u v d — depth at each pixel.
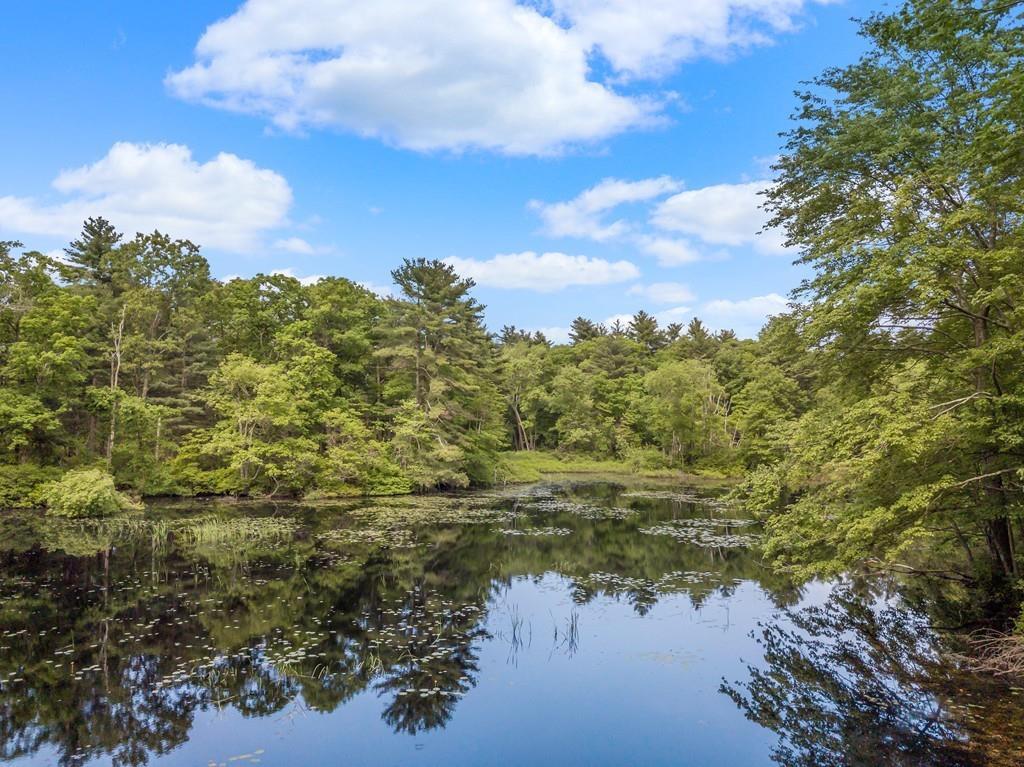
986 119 8.78
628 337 82.56
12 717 6.95
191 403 33.47
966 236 9.22
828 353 11.30
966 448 9.06
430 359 35.97
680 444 51.22
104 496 22.66
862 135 10.23
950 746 6.27
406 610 11.34
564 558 16.22
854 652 9.20
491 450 44.28
